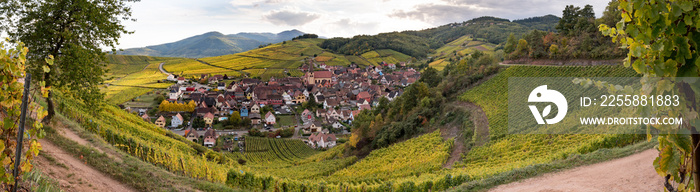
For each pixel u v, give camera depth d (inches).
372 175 1545.3
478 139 1793.8
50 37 678.5
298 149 3255.4
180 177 665.0
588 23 2630.4
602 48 2201.0
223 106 4525.1
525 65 2652.6
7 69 233.1
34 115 674.8
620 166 682.8
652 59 133.9
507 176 763.4
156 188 586.9
